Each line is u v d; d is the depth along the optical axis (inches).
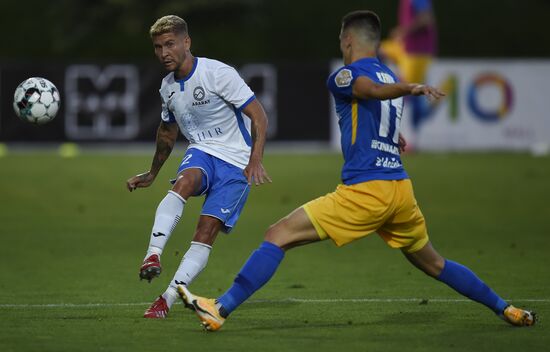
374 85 914.7
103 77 3676.2
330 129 3759.8
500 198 2458.2
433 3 5044.3
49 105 1155.3
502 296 1206.9
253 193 2568.9
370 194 933.8
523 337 941.2
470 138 3759.8
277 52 5022.1
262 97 3732.8
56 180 2785.4
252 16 5142.7
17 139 3703.3
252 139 1063.6
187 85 1080.8
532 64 3742.6
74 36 5064.0
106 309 1120.8
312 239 948.6
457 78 3732.8
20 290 1274.6
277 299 1191.6
